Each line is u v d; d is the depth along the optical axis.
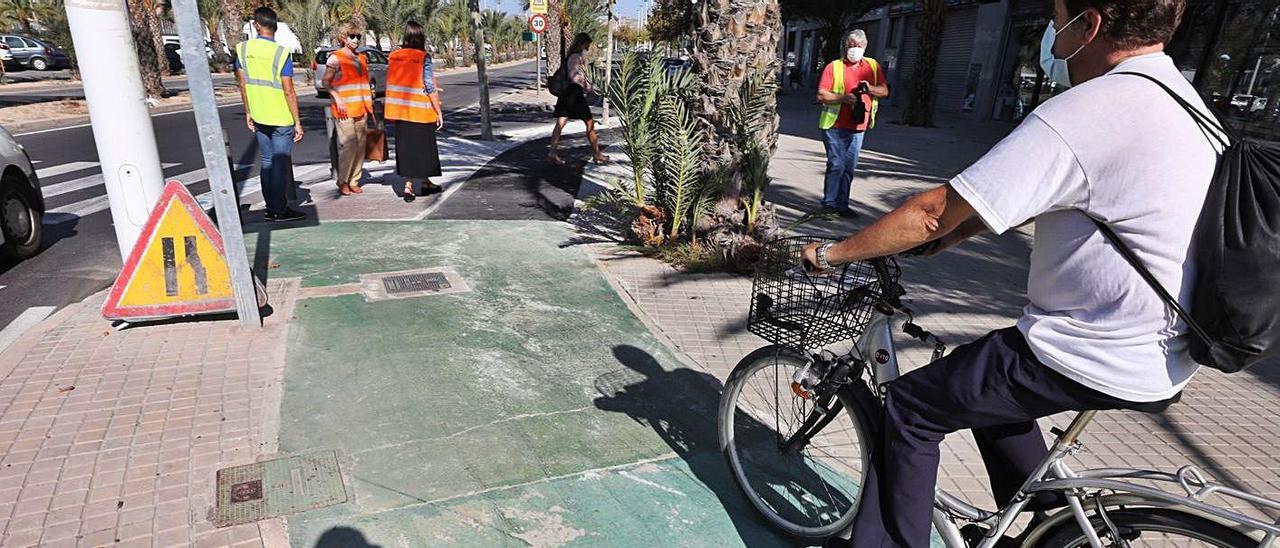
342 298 4.77
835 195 7.66
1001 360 1.76
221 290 4.16
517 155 11.77
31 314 4.79
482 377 3.75
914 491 1.97
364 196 8.18
